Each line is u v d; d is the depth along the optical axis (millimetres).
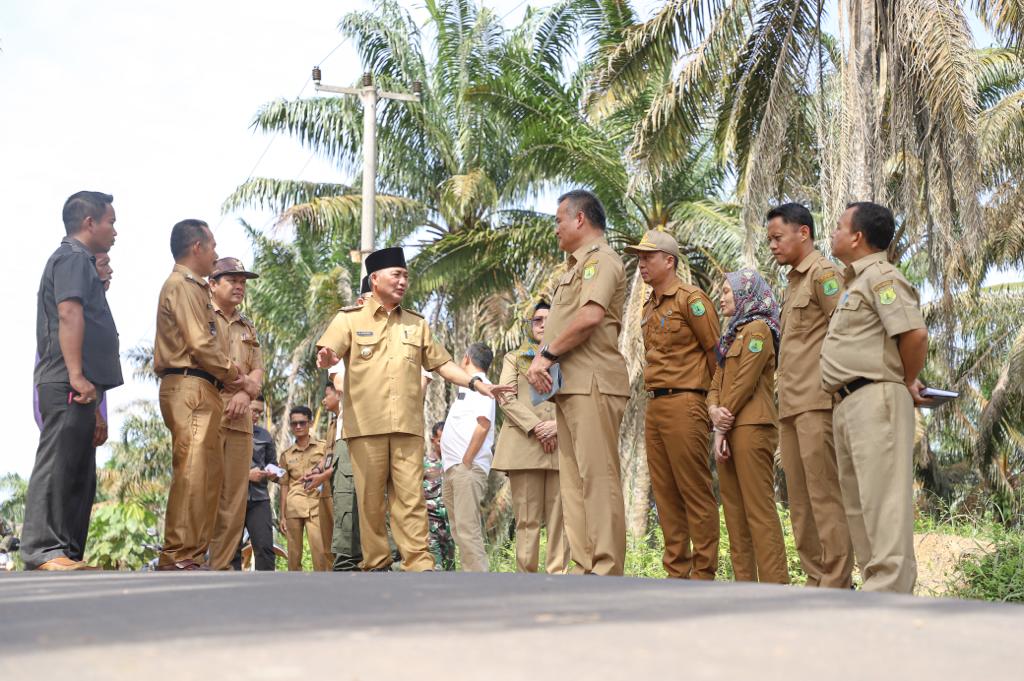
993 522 9359
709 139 19125
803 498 5625
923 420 22984
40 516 5285
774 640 2291
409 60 24484
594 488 5137
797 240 5641
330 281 25000
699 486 5805
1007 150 19812
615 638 2264
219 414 5637
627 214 21000
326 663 1970
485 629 2367
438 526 9367
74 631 2357
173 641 2213
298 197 25266
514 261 22234
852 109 12703
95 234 5758
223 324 6875
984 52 21453
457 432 7883
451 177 23047
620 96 15133
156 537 18312
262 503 9141
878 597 3035
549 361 5188
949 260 13000
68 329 5352
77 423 5387
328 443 8195
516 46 21797
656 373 5906
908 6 12234
